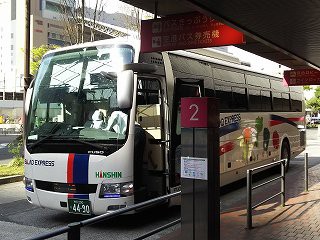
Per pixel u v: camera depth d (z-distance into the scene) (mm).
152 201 4137
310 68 14555
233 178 10883
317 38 8414
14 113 68062
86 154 7262
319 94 50094
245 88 11938
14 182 12656
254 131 12227
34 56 42062
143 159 7895
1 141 31203
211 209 4570
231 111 10859
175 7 7375
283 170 8711
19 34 88812
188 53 9609
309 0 5629
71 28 19656
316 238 6441
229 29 7457
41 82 8172
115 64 7609
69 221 8094
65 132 7531
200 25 7602
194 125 4605
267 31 7746
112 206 7117
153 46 7793
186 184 4660
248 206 7035
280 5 5887
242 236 6586
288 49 9898
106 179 7129
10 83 85750
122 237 7066
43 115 7918
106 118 7379
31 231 7449
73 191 7312
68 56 8047
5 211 8953
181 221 4680
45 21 80750
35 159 7719
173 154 8133
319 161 18703
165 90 8242
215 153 4629
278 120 14188
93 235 7180
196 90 9406
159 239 6613
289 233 6738
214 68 10484
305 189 10531
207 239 4543
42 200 7633
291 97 15680
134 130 7336
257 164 12414
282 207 8664
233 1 5723
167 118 8117
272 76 14117
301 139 16547
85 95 7641
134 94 7348
